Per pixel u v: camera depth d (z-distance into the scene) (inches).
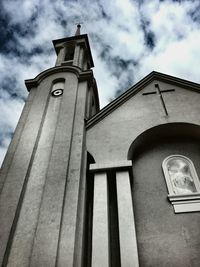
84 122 401.7
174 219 288.4
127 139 370.3
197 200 299.7
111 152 353.7
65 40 716.0
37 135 383.2
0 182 321.7
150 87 471.5
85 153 358.0
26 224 275.1
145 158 369.4
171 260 256.1
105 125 401.1
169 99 434.3
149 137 388.8
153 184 330.3
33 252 245.8
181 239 270.7
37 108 442.6
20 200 297.0
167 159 361.4
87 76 500.7
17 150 364.2
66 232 257.1
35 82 514.6
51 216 272.4
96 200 291.3
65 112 415.8
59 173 317.1
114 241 272.2
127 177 315.9
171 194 311.7
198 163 349.1
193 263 251.3
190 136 388.2
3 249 251.0
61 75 519.8
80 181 310.7
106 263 234.8
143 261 257.9
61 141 362.3
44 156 352.5
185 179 329.1
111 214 295.4
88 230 291.4
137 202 312.3
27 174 327.3
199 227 277.6
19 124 413.1
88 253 271.3
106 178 318.0
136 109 423.5
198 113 393.1
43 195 295.1
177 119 388.2
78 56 640.4
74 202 282.8
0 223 273.6
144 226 287.6
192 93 439.2
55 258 237.0
